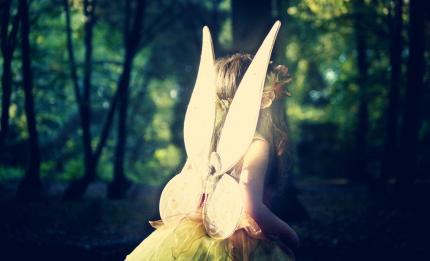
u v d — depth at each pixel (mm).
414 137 13820
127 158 31312
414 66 13664
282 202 11664
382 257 8797
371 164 29094
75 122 27000
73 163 25688
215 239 2627
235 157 2615
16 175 23375
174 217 2787
